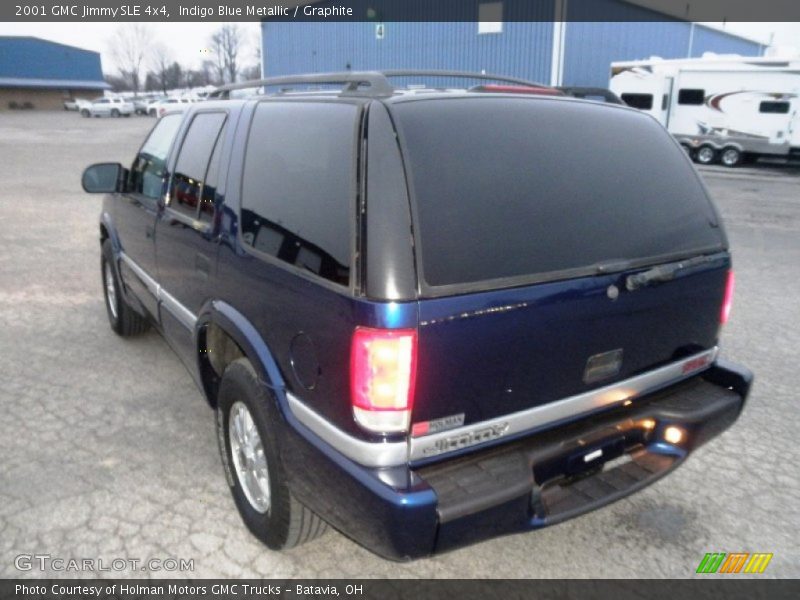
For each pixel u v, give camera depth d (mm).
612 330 2455
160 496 3158
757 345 5473
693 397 2836
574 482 2529
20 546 2791
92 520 2967
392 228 2012
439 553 2121
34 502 3084
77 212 11484
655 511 3162
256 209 2672
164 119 4184
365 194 2070
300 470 2354
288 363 2385
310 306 2219
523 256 2217
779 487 3373
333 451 2186
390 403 2021
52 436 3695
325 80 2719
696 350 2875
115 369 4633
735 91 20828
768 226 10984
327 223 2215
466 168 2217
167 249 3646
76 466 3396
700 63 21406
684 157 2971
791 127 19953
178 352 3756
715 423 2803
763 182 17500
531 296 2189
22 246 8617
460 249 2100
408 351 1989
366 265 2010
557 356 2320
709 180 17922
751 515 3141
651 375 2674
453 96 2410
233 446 2910
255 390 2576
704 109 21656
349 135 2240
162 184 3793
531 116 2508
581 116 2664
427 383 2051
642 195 2654
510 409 2273
